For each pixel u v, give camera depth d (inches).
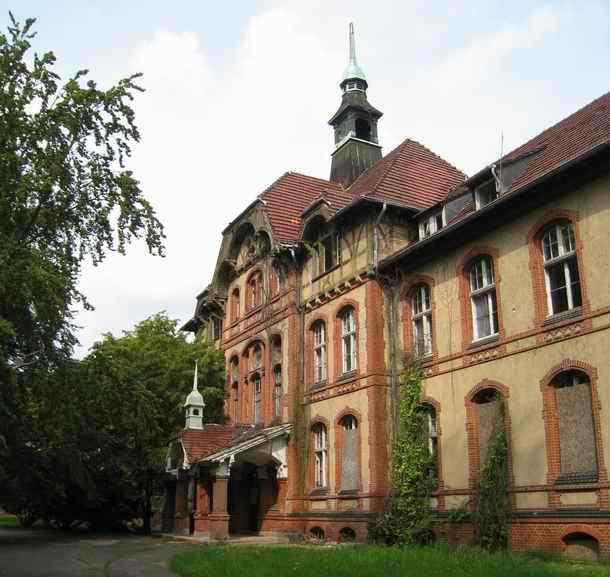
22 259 629.3
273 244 1138.7
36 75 681.0
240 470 1179.3
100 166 711.7
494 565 515.5
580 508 628.4
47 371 773.9
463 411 788.6
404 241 967.0
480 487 728.3
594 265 653.3
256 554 640.4
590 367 642.2
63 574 603.8
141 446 1222.3
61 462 978.7
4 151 651.5
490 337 768.9
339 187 1300.4
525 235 737.6
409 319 904.9
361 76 1401.3
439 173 1102.4
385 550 644.7
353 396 936.9
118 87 703.1
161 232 732.0
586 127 795.4
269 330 1170.0
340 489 940.6
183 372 1294.3
